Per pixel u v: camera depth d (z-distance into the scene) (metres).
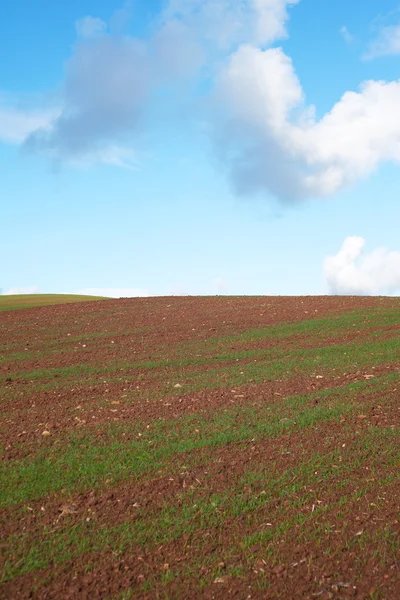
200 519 5.94
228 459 7.56
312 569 4.99
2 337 20.16
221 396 10.83
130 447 8.16
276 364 13.62
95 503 6.40
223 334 18.48
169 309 24.72
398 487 6.48
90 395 11.57
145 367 14.22
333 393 10.60
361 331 17.48
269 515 5.99
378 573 4.88
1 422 9.83
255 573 4.98
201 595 4.72
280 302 25.00
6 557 5.34
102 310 25.36
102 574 5.04
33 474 7.26
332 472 7.01
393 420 8.87
